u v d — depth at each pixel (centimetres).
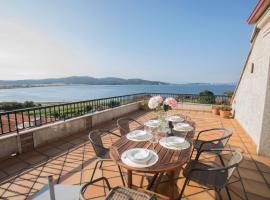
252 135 419
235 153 186
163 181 231
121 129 299
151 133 236
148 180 237
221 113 707
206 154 330
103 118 578
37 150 345
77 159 306
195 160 216
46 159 305
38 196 144
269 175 256
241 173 262
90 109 547
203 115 741
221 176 180
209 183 166
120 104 741
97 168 273
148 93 970
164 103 249
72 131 446
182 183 231
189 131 255
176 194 210
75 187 157
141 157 156
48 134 380
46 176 251
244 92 554
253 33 443
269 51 327
